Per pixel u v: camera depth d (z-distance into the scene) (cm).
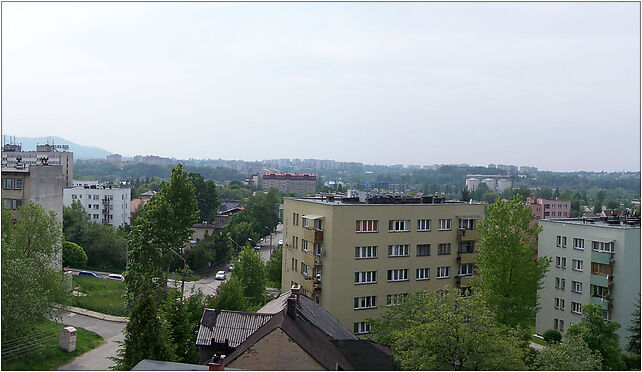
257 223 14350
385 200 6069
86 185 14625
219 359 2522
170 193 5950
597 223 6300
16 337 4325
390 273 5606
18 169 7238
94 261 10250
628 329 5275
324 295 5409
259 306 5619
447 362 3170
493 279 4894
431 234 5816
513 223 5022
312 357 2944
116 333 5847
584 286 5944
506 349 3231
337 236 5334
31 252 5397
